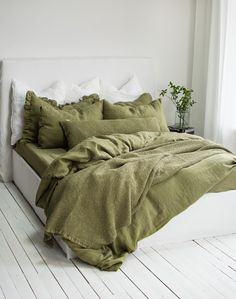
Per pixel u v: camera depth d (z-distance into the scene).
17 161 4.53
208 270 3.23
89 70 4.87
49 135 4.27
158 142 4.11
